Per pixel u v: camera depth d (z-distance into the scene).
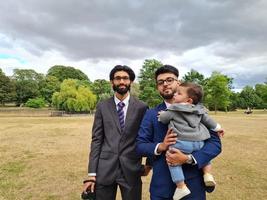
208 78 32.78
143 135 1.55
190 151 1.40
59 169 4.52
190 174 1.43
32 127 12.81
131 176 1.81
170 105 1.46
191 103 1.46
